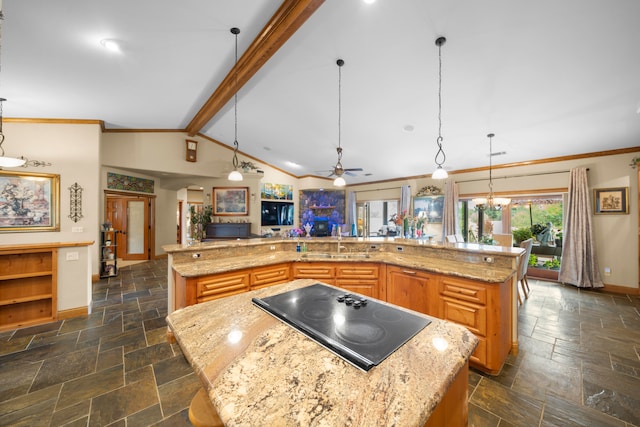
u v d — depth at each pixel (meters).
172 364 2.21
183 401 1.79
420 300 2.49
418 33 2.57
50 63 2.96
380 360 0.79
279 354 0.85
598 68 2.62
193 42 2.88
